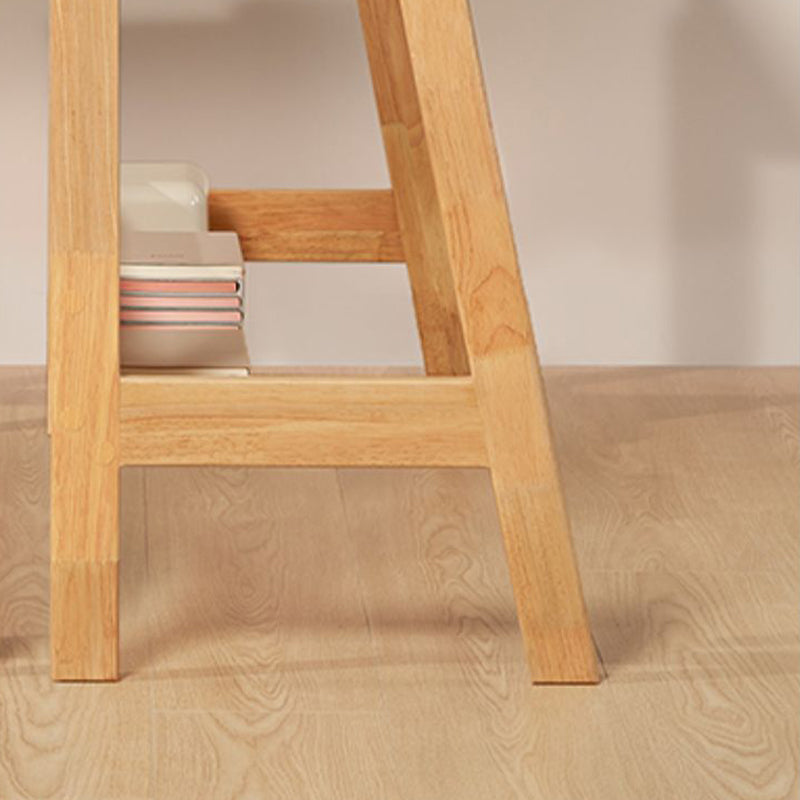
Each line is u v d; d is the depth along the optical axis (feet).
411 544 9.03
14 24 12.06
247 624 7.84
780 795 6.31
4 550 8.73
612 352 13.06
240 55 12.28
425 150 9.98
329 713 6.90
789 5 12.56
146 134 12.34
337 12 12.28
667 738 6.77
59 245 6.82
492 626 7.92
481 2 12.39
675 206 12.83
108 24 6.68
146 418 6.99
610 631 7.89
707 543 9.17
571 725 6.87
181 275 7.61
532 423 7.06
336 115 12.44
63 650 7.11
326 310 12.80
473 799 6.21
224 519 9.32
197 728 6.72
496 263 6.95
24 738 6.58
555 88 12.57
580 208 12.80
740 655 7.65
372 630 7.82
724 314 13.04
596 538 9.19
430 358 10.42
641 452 10.84
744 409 11.94
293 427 7.07
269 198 10.17
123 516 9.29
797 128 12.75
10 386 11.99
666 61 12.59
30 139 12.26
